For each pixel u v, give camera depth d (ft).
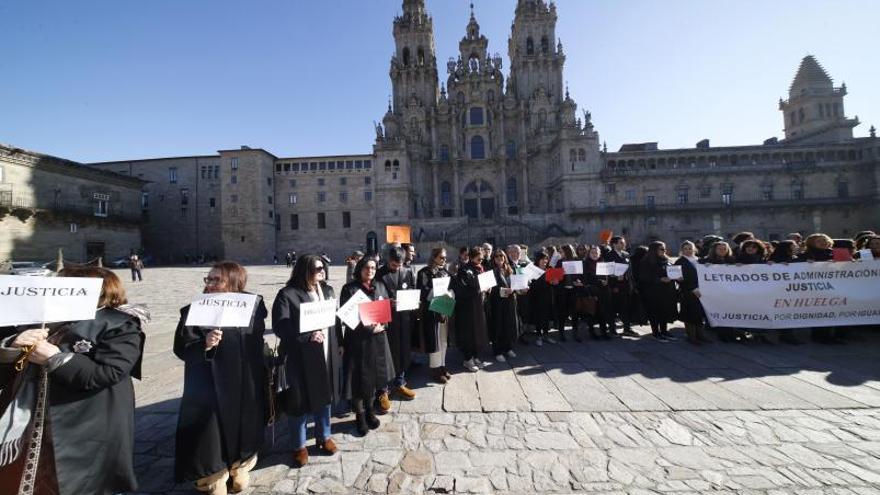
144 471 14.65
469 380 23.89
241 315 12.92
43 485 9.65
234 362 12.96
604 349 30.25
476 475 13.97
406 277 23.58
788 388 21.33
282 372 14.98
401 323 21.38
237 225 202.80
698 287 30.83
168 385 23.65
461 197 236.63
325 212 217.15
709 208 195.42
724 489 12.91
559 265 33.83
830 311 29.94
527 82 240.94
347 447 16.15
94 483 9.97
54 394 9.71
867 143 195.52
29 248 137.90
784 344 30.35
